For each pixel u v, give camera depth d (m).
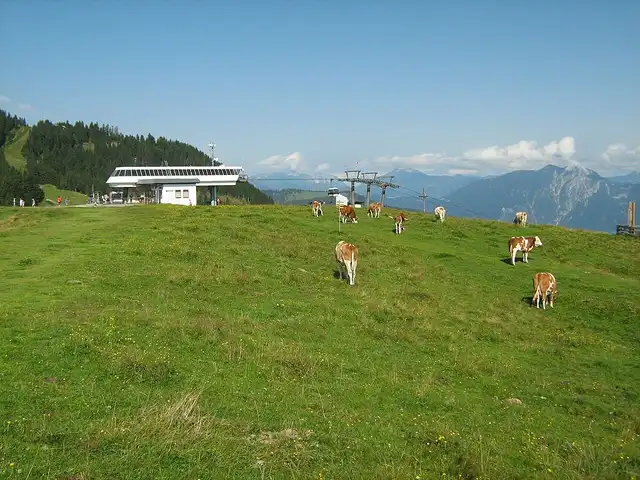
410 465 10.48
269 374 14.64
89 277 22.45
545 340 22.53
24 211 45.91
